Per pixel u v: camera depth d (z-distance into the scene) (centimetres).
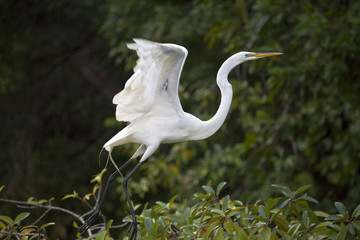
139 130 627
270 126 1034
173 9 1366
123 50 1295
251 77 1384
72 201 1469
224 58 1413
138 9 1419
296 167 1052
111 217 1484
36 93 1652
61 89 1664
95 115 1650
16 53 1573
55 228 1384
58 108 1633
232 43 1059
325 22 884
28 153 1548
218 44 1393
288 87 980
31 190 1459
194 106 1332
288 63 982
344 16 910
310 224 504
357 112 938
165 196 1424
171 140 639
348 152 997
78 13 1636
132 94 581
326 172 1130
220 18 1136
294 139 1109
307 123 1041
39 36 1603
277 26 980
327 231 486
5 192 1460
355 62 919
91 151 1577
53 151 1599
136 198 1441
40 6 1598
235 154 1092
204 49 1450
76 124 1681
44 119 1664
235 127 1374
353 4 928
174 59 558
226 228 495
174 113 619
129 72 1628
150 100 580
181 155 1129
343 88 934
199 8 1229
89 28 1677
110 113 1633
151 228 502
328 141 1039
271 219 491
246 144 1034
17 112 1628
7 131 1602
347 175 1019
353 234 470
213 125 643
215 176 1080
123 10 1402
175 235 537
